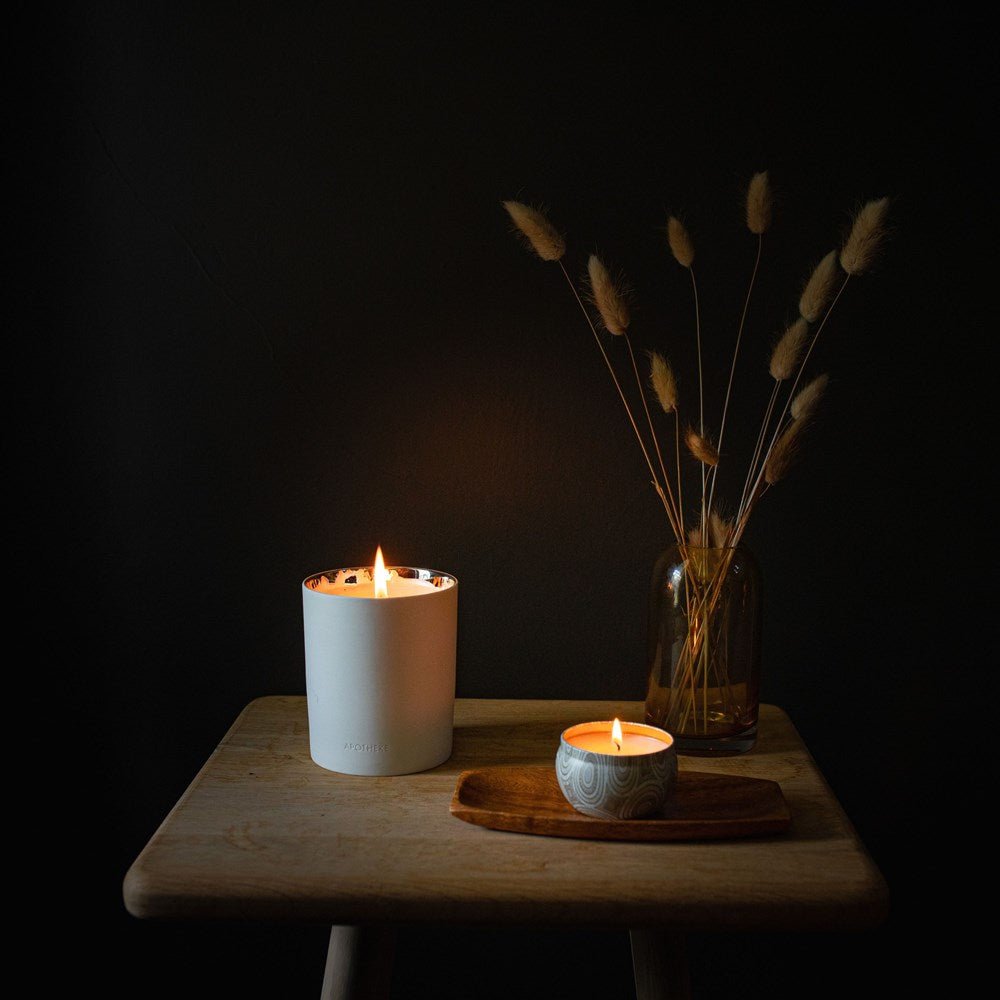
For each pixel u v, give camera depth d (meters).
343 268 0.95
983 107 0.93
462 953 1.03
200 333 0.96
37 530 0.97
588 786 0.76
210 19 0.93
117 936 1.02
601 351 0.95
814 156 0.94
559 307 0.95
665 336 0.95
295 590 0.98
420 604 0.82
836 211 0.94
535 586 0.98
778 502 0.97
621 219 0.94
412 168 0.94
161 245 0.95
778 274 0.94
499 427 0.96
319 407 0.96
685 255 0.85
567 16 0.93
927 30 0.92
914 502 0.96
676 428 0.94
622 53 0.93
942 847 1.00
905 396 0.95
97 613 0.98
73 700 0.99
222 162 0.94
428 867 0.73
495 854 0.75
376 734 0.83
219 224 0.95
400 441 0.97
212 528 0.98
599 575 0.98
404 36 0.93
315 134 0.94
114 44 0.93
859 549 0.97
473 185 0.94
